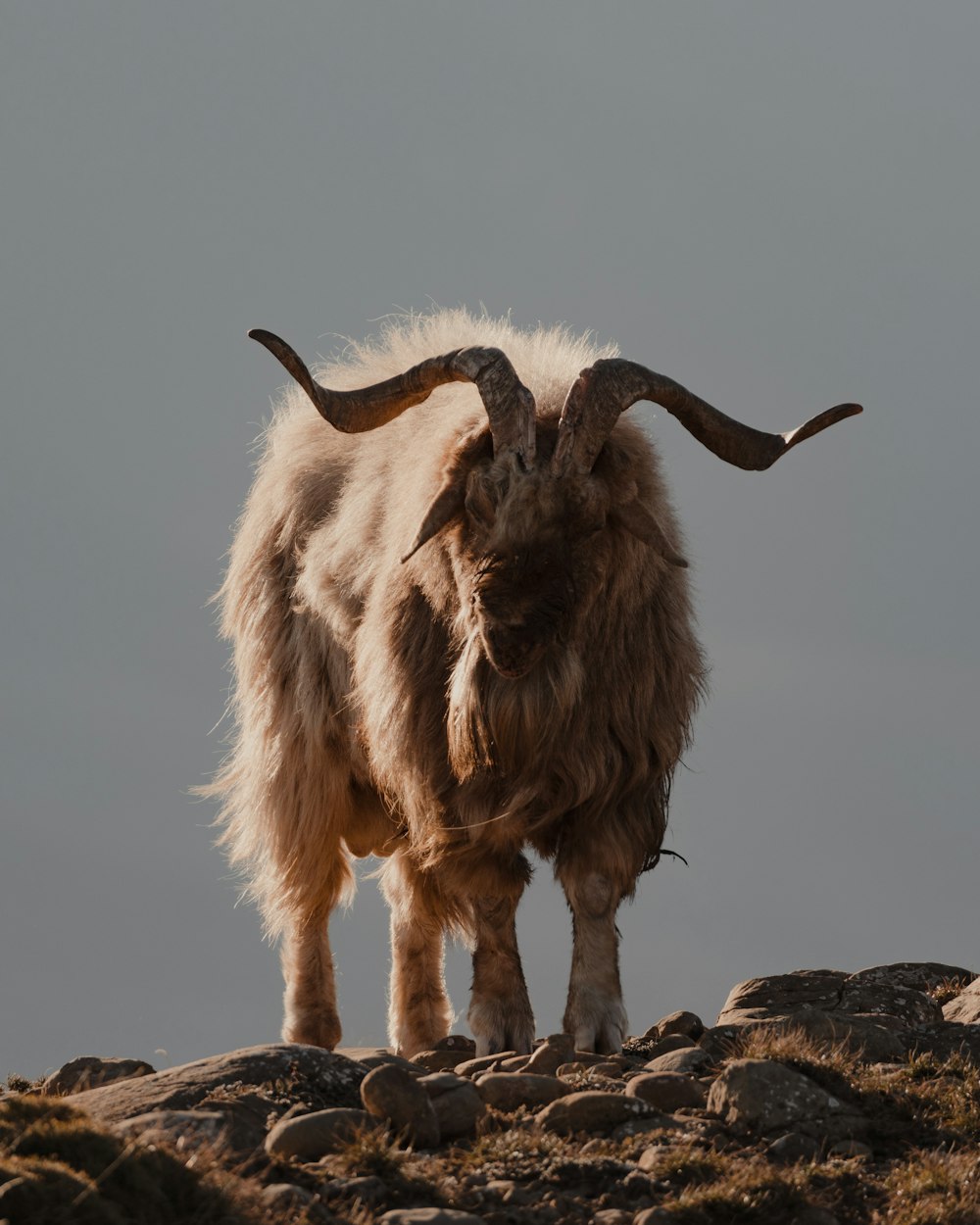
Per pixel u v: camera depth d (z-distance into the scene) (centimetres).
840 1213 1706
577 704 2594
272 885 3331
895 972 3062
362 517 2991
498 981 2677
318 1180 1684
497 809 2647
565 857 2709
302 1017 3272
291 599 3334
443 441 2712
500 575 2466
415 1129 1852
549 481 2511
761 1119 1905
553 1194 1706
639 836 2706
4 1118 1638
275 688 3338
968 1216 1691
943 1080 2109
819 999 2853
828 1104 1939
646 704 2683
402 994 3347
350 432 2800
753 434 2778
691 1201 1652
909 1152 1883
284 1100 1927
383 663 2786
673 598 2762
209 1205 1521
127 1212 1470
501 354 2600
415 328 3428
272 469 3553
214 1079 1955
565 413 2548
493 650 2433
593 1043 2547
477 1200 1688
